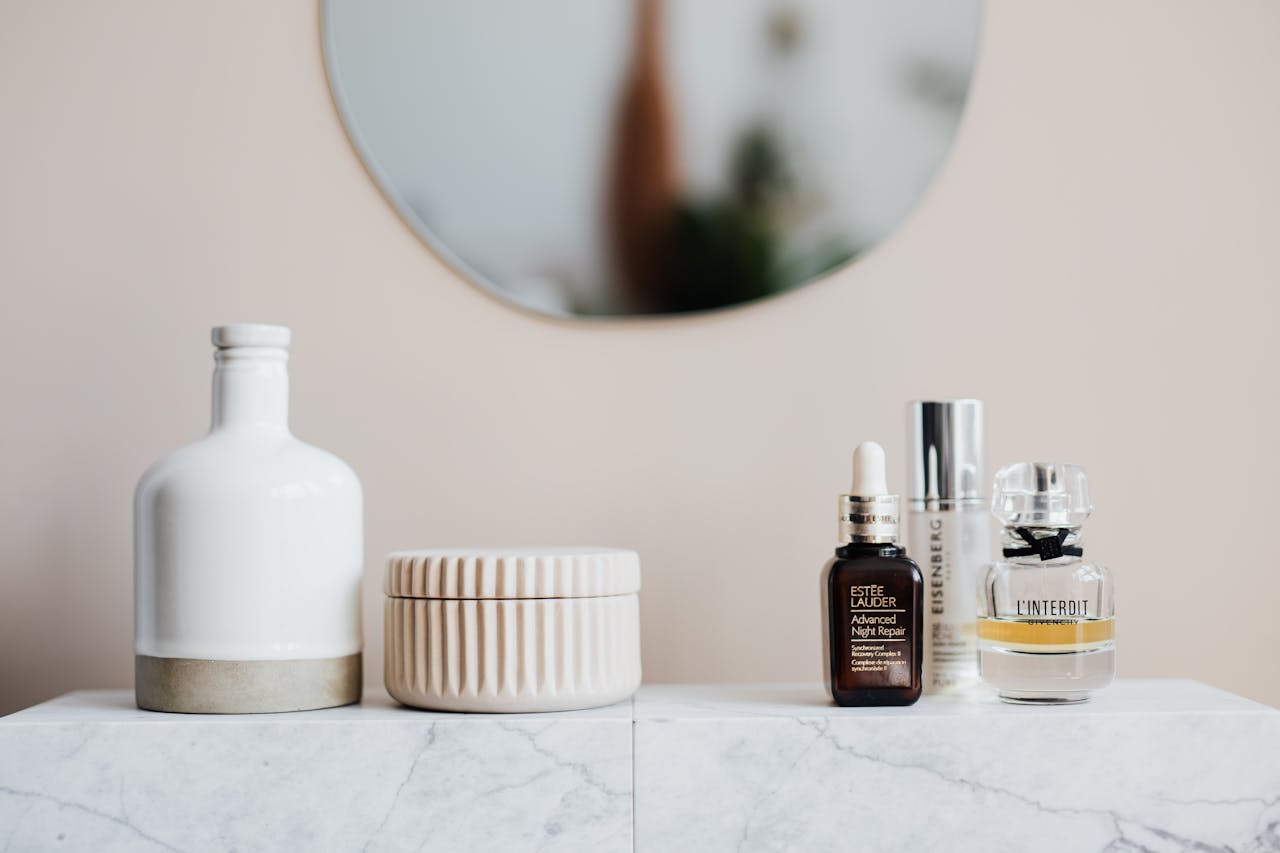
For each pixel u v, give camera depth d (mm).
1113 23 909
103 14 902
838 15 900
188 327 900
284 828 655
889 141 900
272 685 691
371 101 900
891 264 909
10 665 882
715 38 900
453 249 898
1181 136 907
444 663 686
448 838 657
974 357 906
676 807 662
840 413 903
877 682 704
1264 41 903
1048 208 907
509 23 901
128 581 892
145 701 707
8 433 891
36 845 650
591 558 694
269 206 904
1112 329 908
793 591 901
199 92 905
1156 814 665
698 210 900
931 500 771
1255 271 906
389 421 902
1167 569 899
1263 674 897
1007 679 705
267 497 696
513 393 904
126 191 901
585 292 901
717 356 907
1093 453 903
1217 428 901
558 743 661
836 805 663
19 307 896
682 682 898
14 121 899
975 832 664
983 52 914
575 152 901
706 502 904
